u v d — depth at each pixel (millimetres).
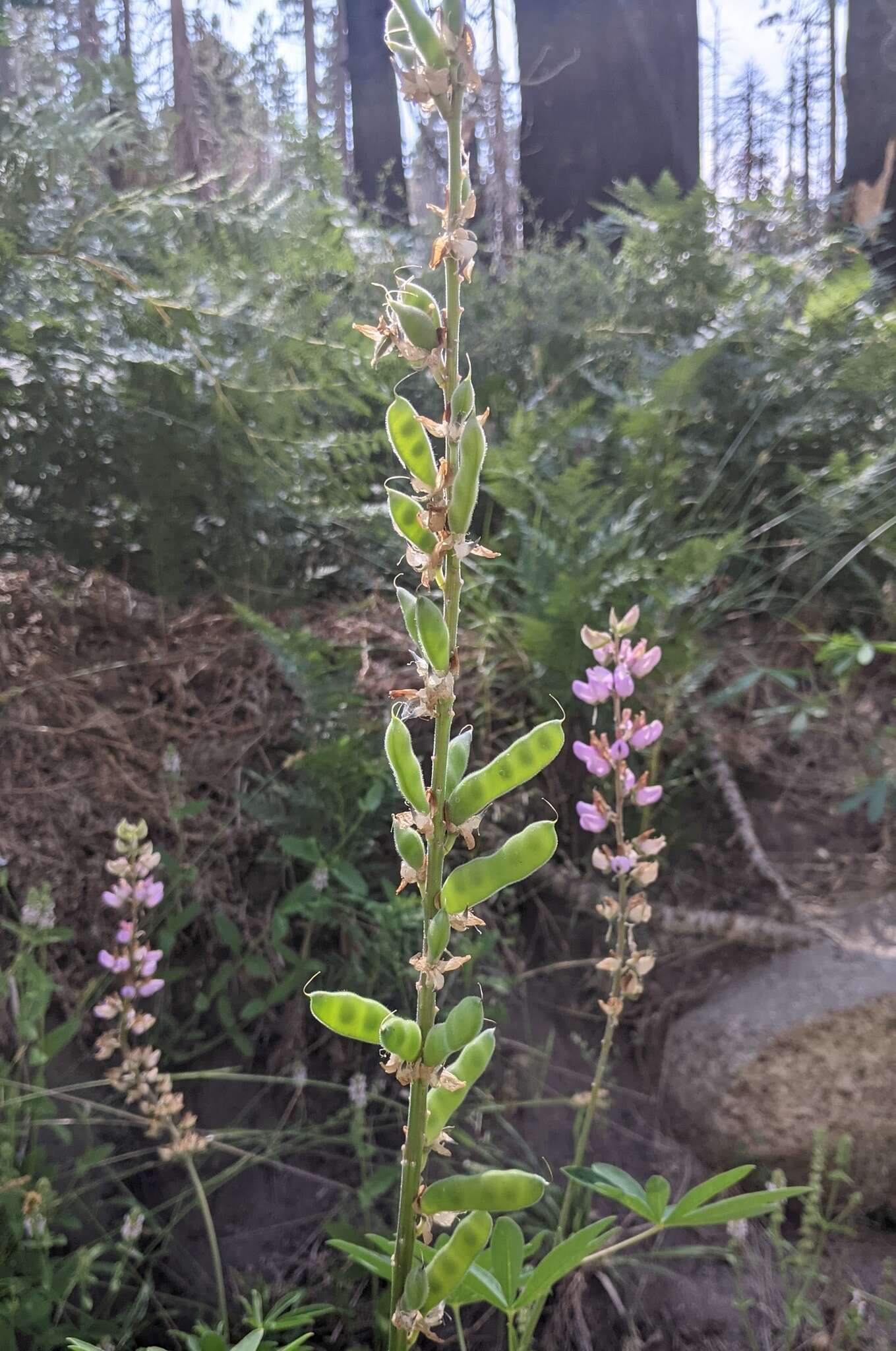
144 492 2928
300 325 3240
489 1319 2162
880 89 5680
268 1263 2215
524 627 2768
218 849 2648
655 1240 2328
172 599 3135
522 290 4133
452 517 799
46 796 2576
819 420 3561
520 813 2840
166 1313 2084
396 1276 911
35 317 2725
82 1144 2281
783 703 3188
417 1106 885
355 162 6043
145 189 3523
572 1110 2508
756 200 4883
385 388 3408
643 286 4250
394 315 789
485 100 6148
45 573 3092
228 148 5918
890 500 3354
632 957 1971
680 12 5863
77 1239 2186
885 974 2449
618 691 1952
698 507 3432
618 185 4645
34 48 3928
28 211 3035
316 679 2670
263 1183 2326
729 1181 1582
